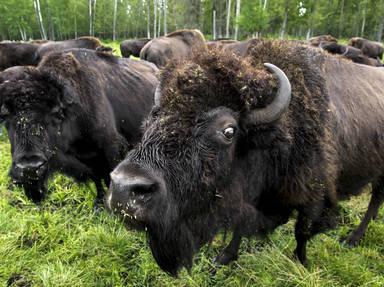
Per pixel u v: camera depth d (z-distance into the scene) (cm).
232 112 200
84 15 4472
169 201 186
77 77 369
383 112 320
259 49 259
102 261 319
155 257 216
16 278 304
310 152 245
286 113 225
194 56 221
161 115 193
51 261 323
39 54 998
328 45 1127
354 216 415
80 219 388
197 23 3984
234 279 304
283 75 204
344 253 343
